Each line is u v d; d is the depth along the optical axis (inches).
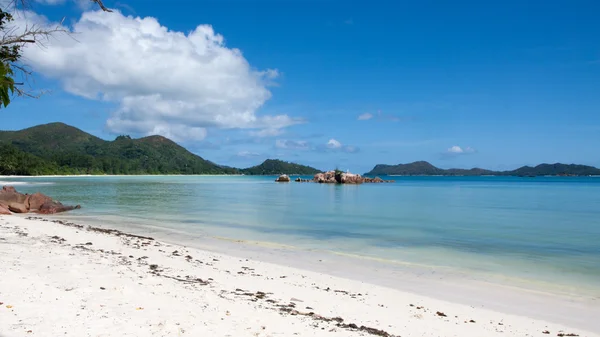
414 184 5487.2
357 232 1075.9
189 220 1291.8
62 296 341.1
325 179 5506.9
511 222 1314.0
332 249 840.9
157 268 560.1
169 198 2292.1
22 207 1419.8
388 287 564.4
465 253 811.4
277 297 463.5
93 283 404.8
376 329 372.5
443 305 487.2
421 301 498.6
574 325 435.2
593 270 677.3
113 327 282.8
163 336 277.6
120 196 2386.8
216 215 1446.9
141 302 357.7
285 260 724.7
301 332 330.3
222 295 438.3
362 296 503.5
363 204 2016.5
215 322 327.9
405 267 689.6
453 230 1122.0
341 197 2596.0
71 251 609.0
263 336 307.6
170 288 434.0
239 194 2854.3
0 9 423.5
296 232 1069.1
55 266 469.4
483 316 450.6
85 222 1202.6
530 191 3513.8
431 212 1630.2
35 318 280.4
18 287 349.1
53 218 1289.4
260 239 952.9
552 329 415.5
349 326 370.0
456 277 627.8
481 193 3144.7
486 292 553.0
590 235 1043.3
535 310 482.6
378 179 5895.7
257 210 1654.8
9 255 509.4
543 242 941.8
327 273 636.7
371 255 784.9
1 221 995.9
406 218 1412.4
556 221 1333.7
